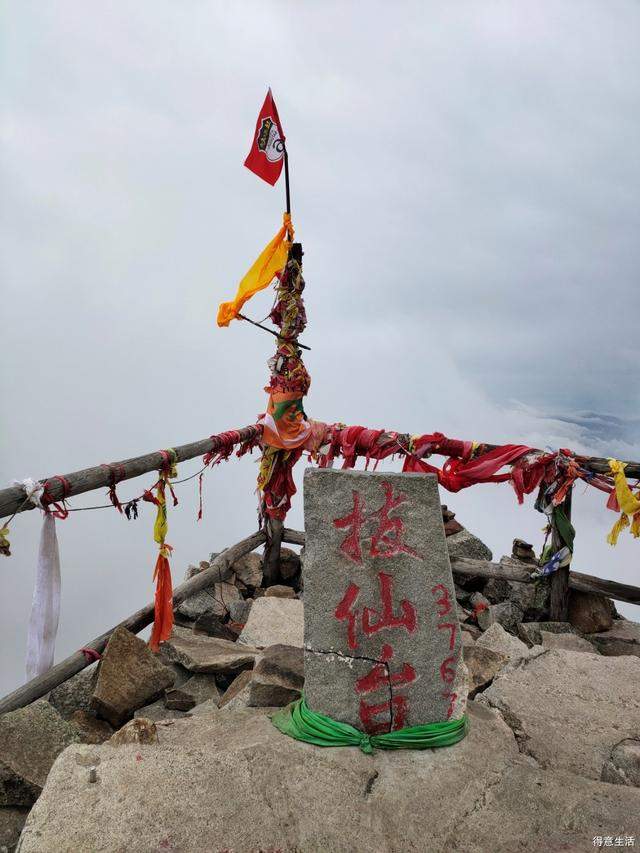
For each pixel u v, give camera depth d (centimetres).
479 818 328
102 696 498
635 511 615
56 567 507
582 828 320
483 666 504
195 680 557
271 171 682
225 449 689
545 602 712
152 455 564
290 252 702
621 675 485
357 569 388
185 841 304
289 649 490
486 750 380
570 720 429
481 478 704
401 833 318
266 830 312
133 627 605
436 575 390
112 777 339
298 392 738
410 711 382
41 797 325
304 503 394
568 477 660
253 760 356
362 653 383
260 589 801
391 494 391
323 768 354
